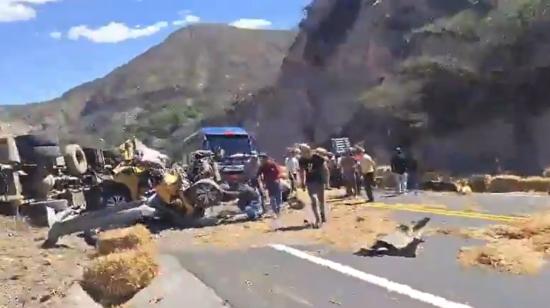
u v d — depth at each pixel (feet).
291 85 213.05
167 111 351.25
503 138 139.54
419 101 154.10
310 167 46.75
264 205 56.24
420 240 36.60
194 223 51.24
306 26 216.54
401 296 26.66
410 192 75.72
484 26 152.97
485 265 31.01
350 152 70.64
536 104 136.46
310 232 43.86
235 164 68.90
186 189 50.96
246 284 30.14
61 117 520.42
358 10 195.72
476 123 143.95
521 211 49.29
